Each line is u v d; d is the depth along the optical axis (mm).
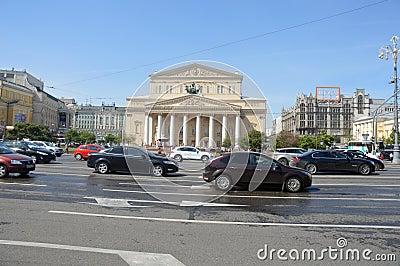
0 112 66812
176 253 4477
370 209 7695
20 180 11336
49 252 4379
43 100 84938
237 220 6414
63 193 8938
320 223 6289
